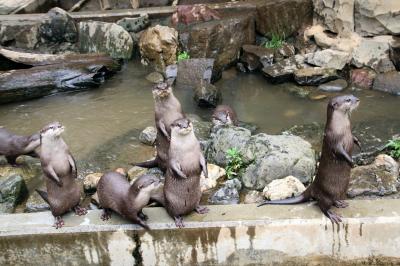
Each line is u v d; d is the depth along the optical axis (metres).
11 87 5.04
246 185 3.80
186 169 3.22
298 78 4.94
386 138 4.12
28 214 3.44
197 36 5.33
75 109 4.91
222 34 5.33
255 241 3.29
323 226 3.24
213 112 4.60
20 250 3.36
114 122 4.65
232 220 3.29
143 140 4.33
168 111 3.78
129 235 3.31
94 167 4.10
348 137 3.17
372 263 3.29
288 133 4.16
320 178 3.24
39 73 5.16
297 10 5.44
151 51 5.55
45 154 3.27
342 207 3.30
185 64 5.17
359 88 4.86
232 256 3.33
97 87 5.29
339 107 3.13
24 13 6.64
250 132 4.13
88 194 3.85
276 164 3.77
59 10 6.01
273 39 5.49
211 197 3.69
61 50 6.05
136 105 4.89
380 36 4.98
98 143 4.37
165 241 3.32
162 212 3.38
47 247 3.35
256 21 5.61
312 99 4.76
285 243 3.29
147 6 6.71
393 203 3.31
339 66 5.00
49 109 4.95
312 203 3.36
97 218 3.37
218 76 5.24
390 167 3.73
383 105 4.57
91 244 3.34
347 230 3.23
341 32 5.15
